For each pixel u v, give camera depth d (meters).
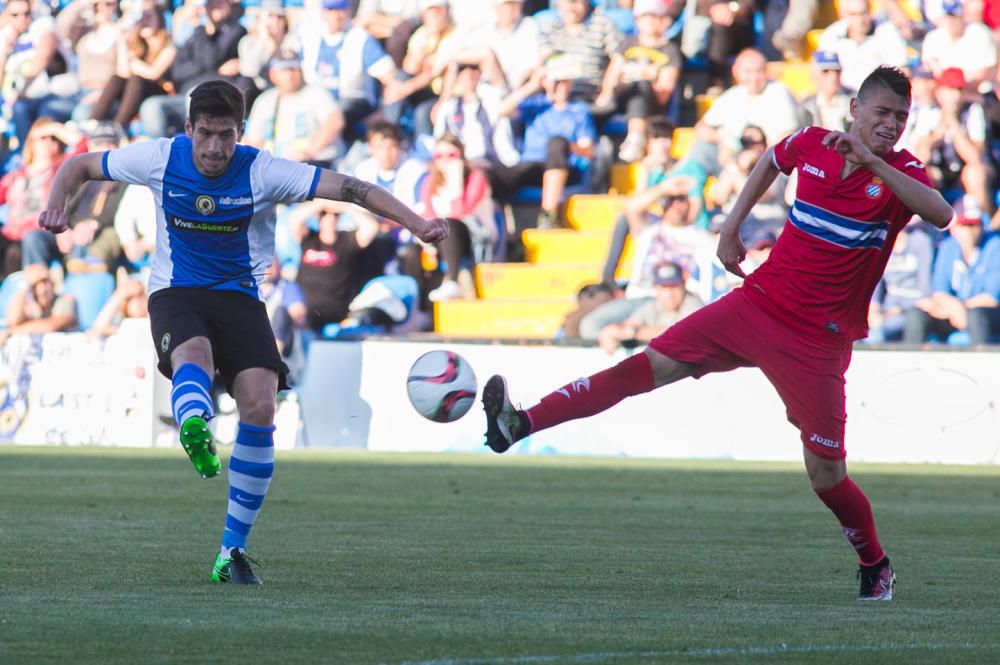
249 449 15.59
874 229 15.39
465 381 16.56
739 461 40.34
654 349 16.14
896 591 16.00
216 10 54.69
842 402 15.69
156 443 44.69
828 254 15.41
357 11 56.19
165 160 15.71
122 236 50.66
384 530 21.95
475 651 11.19
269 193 15.73
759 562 18.53
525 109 52.59
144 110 54.62
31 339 46.78
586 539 21.06
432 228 15.41
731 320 15.94
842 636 12.35
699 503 27.36
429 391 16.52
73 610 13.18
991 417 40.31
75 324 50.25
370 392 44.22
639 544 20.48
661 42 52.78
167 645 11.30
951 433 40.56
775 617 13.53
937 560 19.25
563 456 42.16
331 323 47.34
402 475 33.62
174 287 15.85
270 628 12.23
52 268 50.84
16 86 57.53
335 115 52.06
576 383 16.02
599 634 12.21
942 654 11.45
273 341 16.06
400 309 47.62
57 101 57.00
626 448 42.56
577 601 14.49
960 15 49.69
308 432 44.78
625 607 14.07
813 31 53.88
